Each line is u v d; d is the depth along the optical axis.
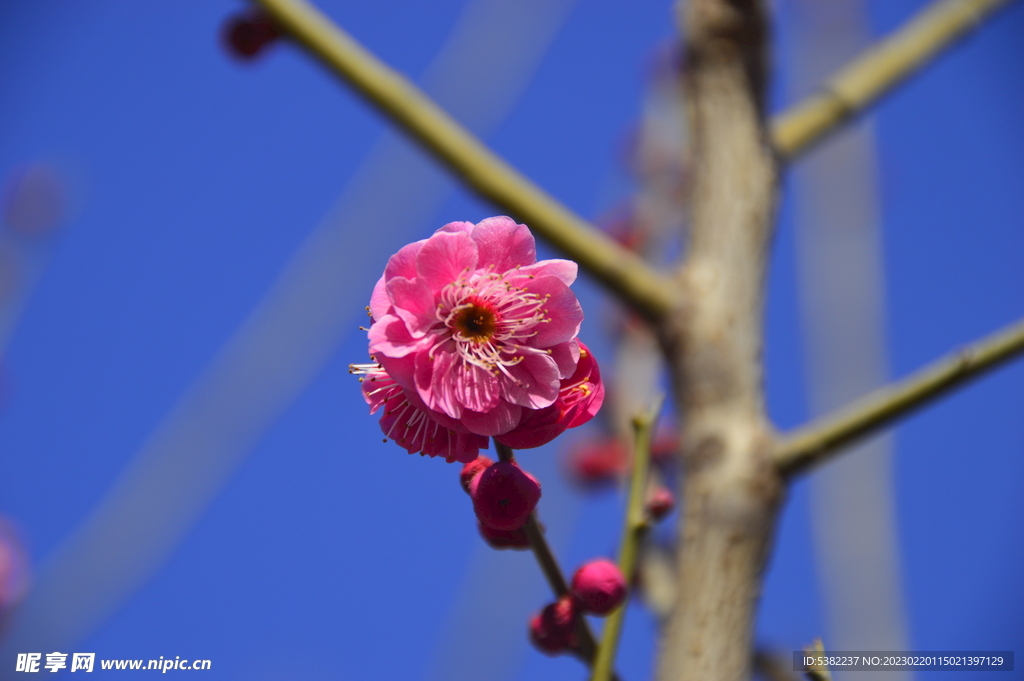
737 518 0.42
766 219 0.45
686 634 0.41
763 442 0.42
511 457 0.40
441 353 0.40
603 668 0.40
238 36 0.46
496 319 0.40
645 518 0.41
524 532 0.41
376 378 0.40
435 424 0.40
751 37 0.46
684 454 0.43
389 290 0.40
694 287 0.44
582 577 0.40
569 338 0.40
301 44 0.45
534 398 0.40
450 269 0.40
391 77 0.45
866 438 0.42
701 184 0.45
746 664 0.41
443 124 0.44
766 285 0.44
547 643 0.41
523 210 0.44
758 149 0.45
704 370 0.43
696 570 0.42
